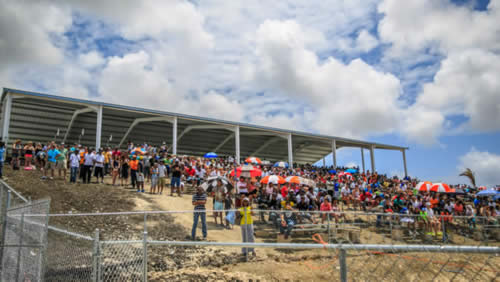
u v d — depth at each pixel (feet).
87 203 51.03
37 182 58.39
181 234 35.70
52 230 22.12
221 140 138.51
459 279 18.76
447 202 73.15
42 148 74.79
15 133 104.88
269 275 29.94
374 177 106.63
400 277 19.92
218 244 19.45
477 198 79.56
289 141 127.34
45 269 21.84
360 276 20.66
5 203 33.50
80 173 68.13
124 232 34.30
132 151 75.41
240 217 37.37
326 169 128.36
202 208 38.27
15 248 27.04
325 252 32.73
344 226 45.44
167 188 72.64
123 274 21.20
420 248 13.83
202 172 76.48
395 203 67.26
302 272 30.68
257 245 18.22
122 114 103.24
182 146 135.95
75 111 101.24
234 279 28.48
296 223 41.70
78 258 19.95
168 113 102.73
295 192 66.08
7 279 27.89
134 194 61.21
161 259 30.94
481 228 55.26
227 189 52.80
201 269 30.35
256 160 76.54
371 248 14.53
